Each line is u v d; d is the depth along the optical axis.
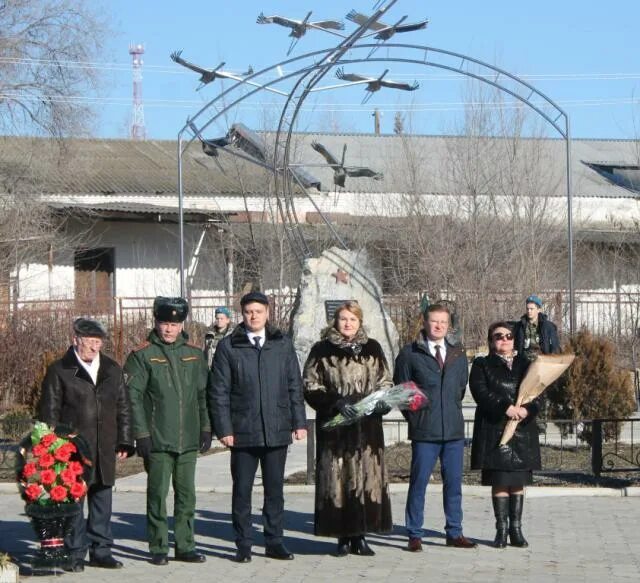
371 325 20.14
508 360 9.43
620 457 13.66
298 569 8.65
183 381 9.02
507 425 9.27
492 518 10.96
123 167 40.62
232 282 36.91
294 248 24.64
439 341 9.46
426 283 30.83
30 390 17.25
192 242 37.81
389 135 46.69
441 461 9.47
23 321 21.66
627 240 37.22
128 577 8.39
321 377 9.12
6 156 32.31
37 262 34.66
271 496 9.09
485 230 31.91
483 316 27.64
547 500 12.02
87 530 8.86
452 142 38.53
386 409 8.95
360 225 34.38
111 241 36.91
